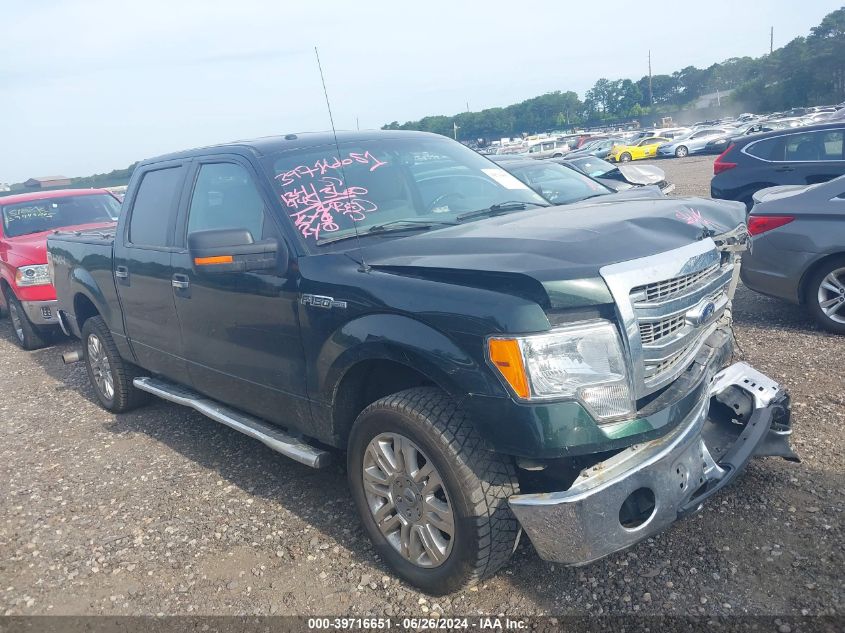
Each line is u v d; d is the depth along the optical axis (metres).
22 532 4.22
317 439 3.77
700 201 3.71
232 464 4.87
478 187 4.34
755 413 3.54
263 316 3.81
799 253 6.30
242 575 3.55
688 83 135.00
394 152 4.39
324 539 3.78
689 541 3.38
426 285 3.00
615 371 2.74
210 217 4.33
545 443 2.68
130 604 3.41
